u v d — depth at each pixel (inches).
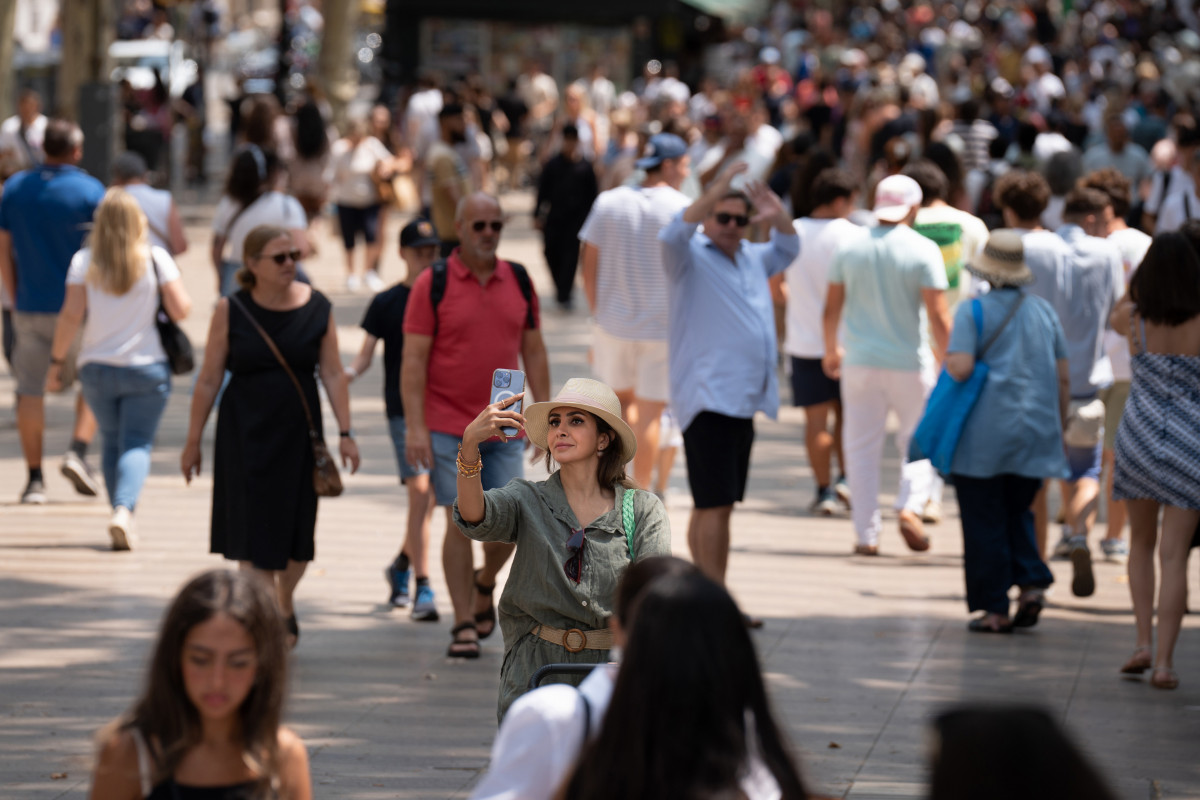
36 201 1382.9
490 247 989.2
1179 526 941.2
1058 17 6732.3
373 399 1889.8
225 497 970.7
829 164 1475.1
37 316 1380.4
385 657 993.5
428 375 1000.2
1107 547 1280.8
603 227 1331.2
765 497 1498.5
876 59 3806.6
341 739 834.8
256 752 432.1
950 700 917.2
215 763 435.8
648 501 631.8
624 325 1331.2
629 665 380.2
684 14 5418.3
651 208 1327.5
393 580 1119.6
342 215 2669.8
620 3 4707.2
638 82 4808.1
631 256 1325.0
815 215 1392.7
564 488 633.0
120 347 1218.0
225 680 427.5
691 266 1047.6
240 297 967.0
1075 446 1176.2
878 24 6555.1
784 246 1074.7
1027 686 947.3
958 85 4020.7
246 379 962.7
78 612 1072.2
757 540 1327.5
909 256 1216.8
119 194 1215.6
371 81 6776.6
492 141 3882.9
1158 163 2037.4
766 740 383.2
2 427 1700.3
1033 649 1029.2
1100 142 2297.0
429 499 1093.8
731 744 374.0
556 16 4729.3
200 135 4534.9
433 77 3233.3
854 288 1237.7
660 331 1328.7
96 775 433.4
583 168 2480.3
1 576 1154.7
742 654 381.4
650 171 1341.0
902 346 1232.8
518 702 427.2
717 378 1033.5
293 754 450.6
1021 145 2007.9
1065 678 965.2
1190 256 931.3
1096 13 6702.8
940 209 1311.5
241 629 428.1
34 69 3966.5
